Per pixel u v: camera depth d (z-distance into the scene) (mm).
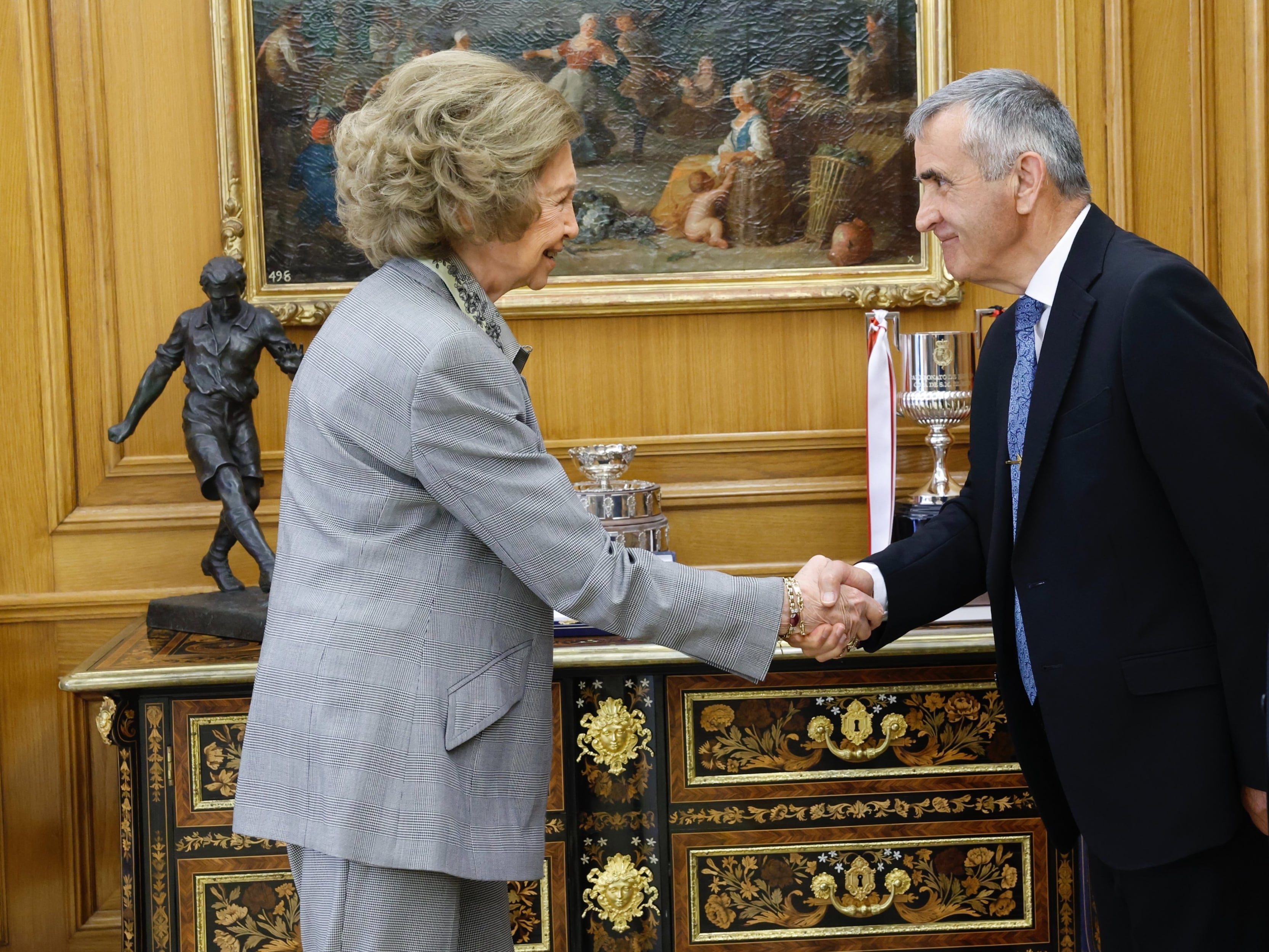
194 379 2539
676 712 2287
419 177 1534
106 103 2781
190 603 2471
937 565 2090
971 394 2184
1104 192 2891
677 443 2891
